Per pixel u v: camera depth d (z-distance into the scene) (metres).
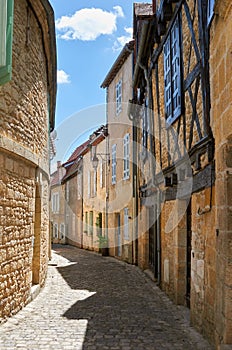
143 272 11.04
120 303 6.94
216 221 4.13
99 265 12.94
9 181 5.41
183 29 6.17
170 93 7.00
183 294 6.65
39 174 7.21
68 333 4.92
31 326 5.17
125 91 13.77
